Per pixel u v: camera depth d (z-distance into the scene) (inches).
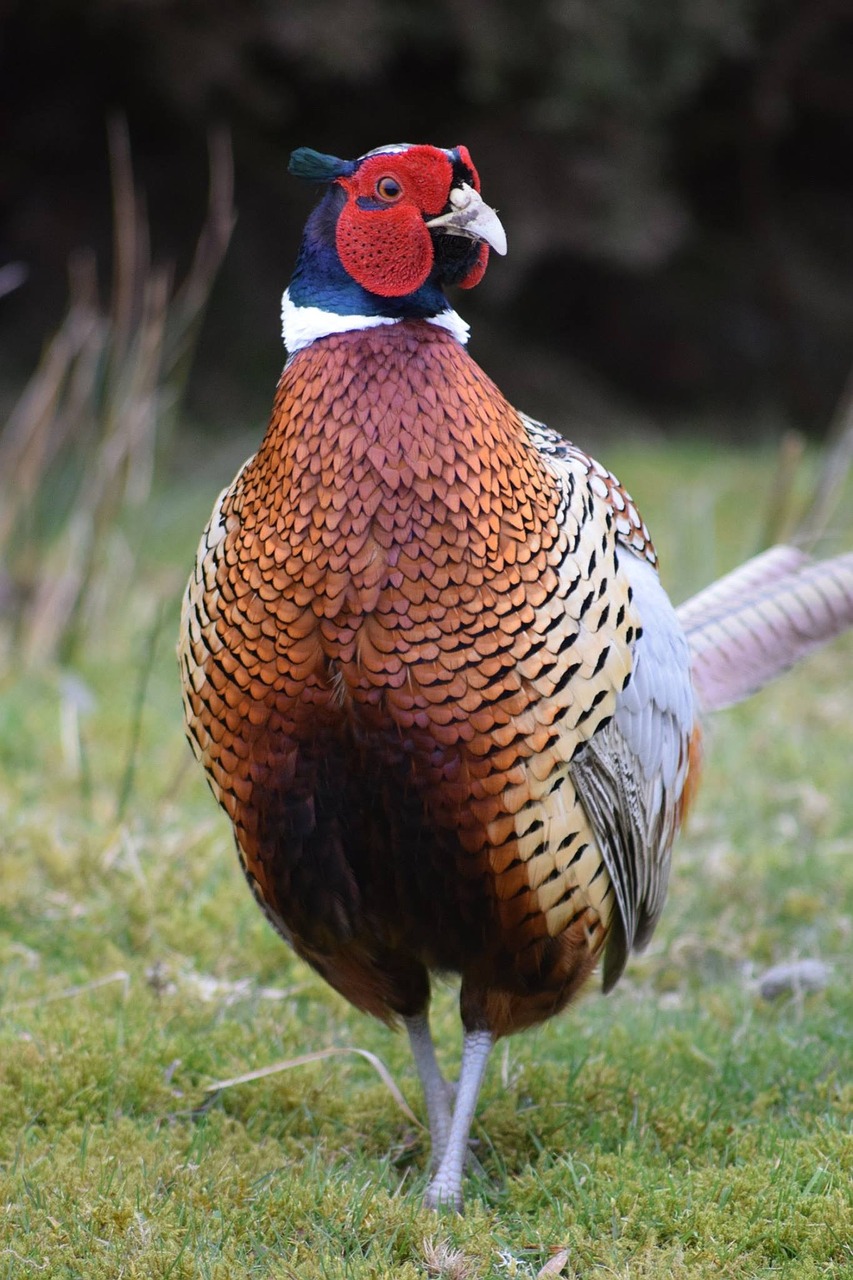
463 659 222.7
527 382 1212.5
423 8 997.2
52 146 1067.3
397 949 254.5
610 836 247.6
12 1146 260.8
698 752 301.6
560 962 248.5
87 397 603.2
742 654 309.0
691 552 725.9
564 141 1082.1
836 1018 323.9
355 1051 280.7
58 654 564.7
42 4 968.9
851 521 697.6
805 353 1357.0
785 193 1412.4
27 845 387.2
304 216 1116.5
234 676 231.6
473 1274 226.2
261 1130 277.7
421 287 229.6
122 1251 227.5
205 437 1012.5
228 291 1098.1
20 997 316.8
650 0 1029.8
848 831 432.8
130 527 608.7
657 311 1331.2
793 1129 270.1
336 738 227.9
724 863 399.2
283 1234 236.5
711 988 345.7
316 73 999.0
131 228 533.0
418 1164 271.9
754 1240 232.1
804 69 1326.3
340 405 223.6
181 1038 299.0
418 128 1120.8
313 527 222.5
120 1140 262.2
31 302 1053.2
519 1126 276.1
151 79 987.9
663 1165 257.9
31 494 590.9
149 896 359.3
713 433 1286.9
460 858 231.8
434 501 221.5
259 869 247.8
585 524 239.1
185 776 456.4
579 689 231.5
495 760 226.2
